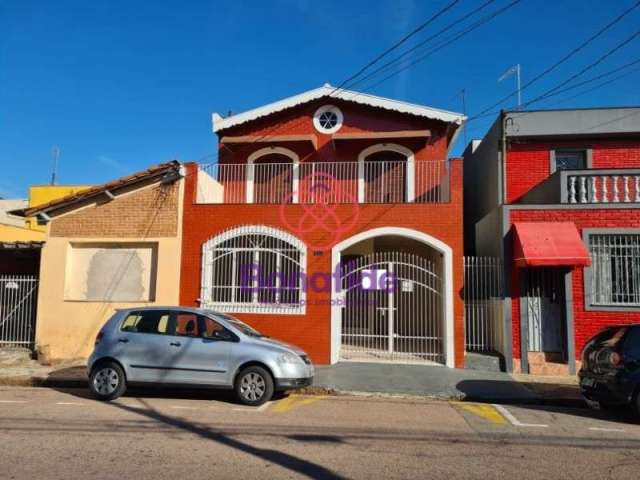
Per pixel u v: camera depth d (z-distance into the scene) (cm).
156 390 944
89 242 1316
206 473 482
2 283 1379
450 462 532
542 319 1145
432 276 1237
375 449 578
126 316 895
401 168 1475
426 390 968
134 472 481
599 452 583
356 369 1136
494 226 1284
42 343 1287
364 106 1514
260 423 696
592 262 1134
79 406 802
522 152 1457
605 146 1423
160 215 1297
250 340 848
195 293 1259
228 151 1553
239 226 1265
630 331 768
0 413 745
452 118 1454
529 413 814
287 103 1523
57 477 465
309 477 476
